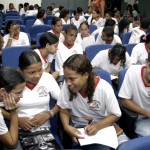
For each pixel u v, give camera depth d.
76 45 3.03
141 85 1.76
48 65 2.62
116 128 1.69
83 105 1.62
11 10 8.87
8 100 1.38
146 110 1.75
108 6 10.05
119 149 1.06
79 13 7.04
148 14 8.48
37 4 9.41
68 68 1.43
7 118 1.52
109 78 2.00
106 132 1.56
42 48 2.51
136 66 1.81
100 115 1.67
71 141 1.65
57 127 1.80
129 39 4.34
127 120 1.79
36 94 1.71
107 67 2.66
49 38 2.46
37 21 5.84
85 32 3.98
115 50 2.56
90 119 1.66
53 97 1.79
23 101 1.67
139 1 9.03
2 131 1.40
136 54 2.94
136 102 1.84
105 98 1.58
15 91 1.36
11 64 2.86
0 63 3.14
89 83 1.54
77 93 1.58
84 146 1.54
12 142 1.43
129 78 1.79
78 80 1.45
